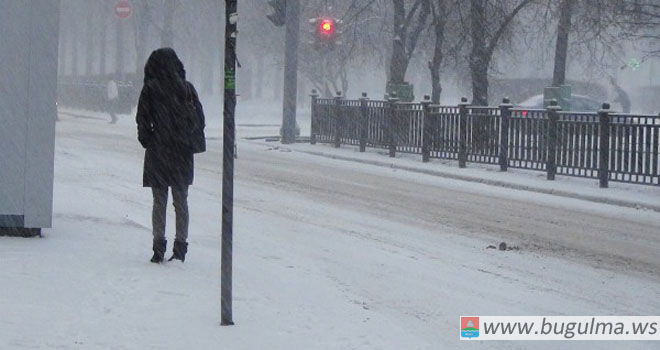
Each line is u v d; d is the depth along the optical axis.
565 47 52.75
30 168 16.52
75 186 26.58
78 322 11.30
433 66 54.78
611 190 31.62
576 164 34.03
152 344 10.70
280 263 17.00
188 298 13.05
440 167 39.09
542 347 12.27
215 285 14.11
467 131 39.50
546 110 35.50
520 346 12.25
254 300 13.34
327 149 48.69
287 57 52.84
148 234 18.45
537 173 36.81
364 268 17.05
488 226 23.20
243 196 27.52
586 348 12.31
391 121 44.62
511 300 14.98
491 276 16.83
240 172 35.25
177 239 15.66
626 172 32.00
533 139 36.25
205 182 30.52
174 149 15.36
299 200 27.02
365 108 47.31
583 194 30.42
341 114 49.91
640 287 16.39
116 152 40.88
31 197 16.56
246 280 14.86
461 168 38.91
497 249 19.81
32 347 10.12
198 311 12.40
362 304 14.02
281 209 24.84
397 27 55.91
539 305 14.70
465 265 17.80
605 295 15.63
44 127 16.52
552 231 22.77
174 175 15.38
